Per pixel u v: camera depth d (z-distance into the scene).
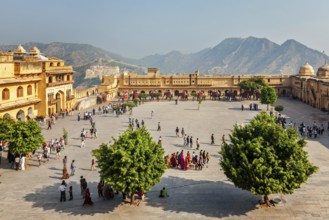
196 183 35.28
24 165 39.28
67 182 35.44
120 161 26.64
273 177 26.58
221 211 28.61
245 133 29.36
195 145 51.19
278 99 111.88
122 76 120.44
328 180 35.59
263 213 28.19
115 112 82.62
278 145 27.41
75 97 92.00
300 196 31.56
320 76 101.56
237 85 119.44
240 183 27.22
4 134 38.84
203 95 114.00
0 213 28.16
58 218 27.34
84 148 49.19
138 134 29.11
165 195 31.64
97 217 27.52
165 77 120.00
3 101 58.62
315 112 83.88
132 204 29.88
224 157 28.72
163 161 29.27
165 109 89.31
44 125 65.88
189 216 27.69
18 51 86.56
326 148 49.66
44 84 72.19
